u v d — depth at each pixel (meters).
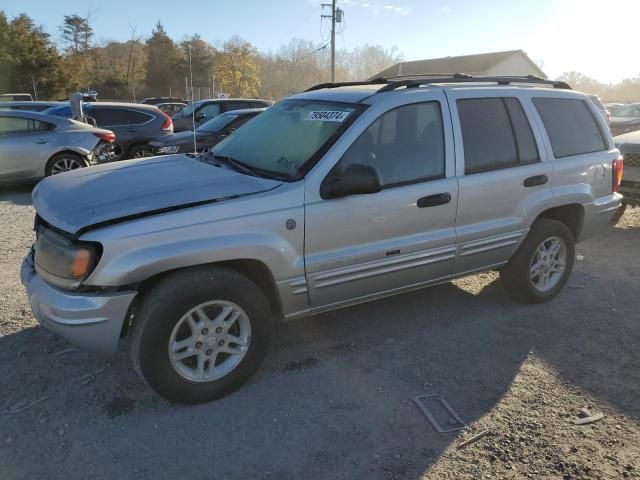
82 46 71.12
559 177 4.52
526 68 49.72
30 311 4.38
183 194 3.16
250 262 3.26
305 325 4.30
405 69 54.12
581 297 5.00
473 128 4.08
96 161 10.53
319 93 4.25
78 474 2.65
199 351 3.16
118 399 3.25
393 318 4.46
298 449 2.86
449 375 3.60
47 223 3.28
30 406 3.17
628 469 2.74
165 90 65.25
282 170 3.53
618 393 3.42
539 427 3.06
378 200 3.57
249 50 60.31
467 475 2.68
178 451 2.83
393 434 2.99
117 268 2.82
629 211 8.82
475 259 4.21
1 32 49.94
